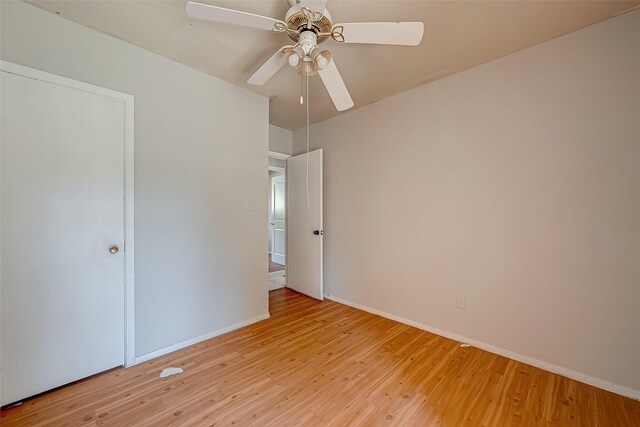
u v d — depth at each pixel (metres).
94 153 1.68
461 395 1.54
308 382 1.66
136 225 1.86
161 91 1.97
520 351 1.89
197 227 2.18
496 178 1.98
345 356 1.96
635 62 1.50
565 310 1.72
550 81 1.76
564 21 1.58
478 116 2.06
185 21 1.61
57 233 1.56
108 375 1.71
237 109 2.43
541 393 1.56
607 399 1.50
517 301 1.90
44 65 1.52
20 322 1.46
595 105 1.61
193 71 2.14
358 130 2.94
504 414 1.40
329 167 3.28
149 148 1.91
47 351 1.54
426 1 1.42
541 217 1.80
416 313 2.46
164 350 1.99
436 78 2.27
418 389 1.59
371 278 2.83
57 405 1.45
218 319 2.31
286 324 2.53
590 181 1.63
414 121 2.45
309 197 3.34
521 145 1.87
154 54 1.93
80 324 1.64
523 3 1.44
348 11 1.50
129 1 1.46
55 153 1.55
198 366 1.83
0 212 1.40
